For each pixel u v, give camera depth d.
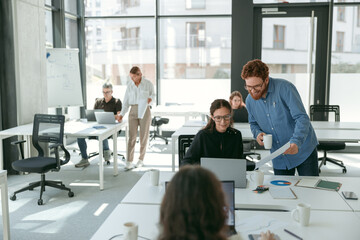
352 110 6.93
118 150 7.02
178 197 0.98
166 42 8.05
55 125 4.36
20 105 5.24
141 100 5.45
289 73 6.66
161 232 1.01
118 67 8.24
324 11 6.39
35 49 5.56
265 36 6.52
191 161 2.62
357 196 2.27
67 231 3.32
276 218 1.93
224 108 2.54
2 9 5.00
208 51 8.03
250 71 2.61
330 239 1.69
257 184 2.48
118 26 8.09
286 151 2.51
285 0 6.56
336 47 6.69
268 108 2.78
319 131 4.72
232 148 2.64
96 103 6.02
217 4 7.77
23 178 5.07
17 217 3.65
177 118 8.20
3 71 5.11
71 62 6.43
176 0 7.84
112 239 1.68
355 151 6.67
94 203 4.06
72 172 5.37
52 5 6.83
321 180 2.59
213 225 0.97
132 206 2.12
